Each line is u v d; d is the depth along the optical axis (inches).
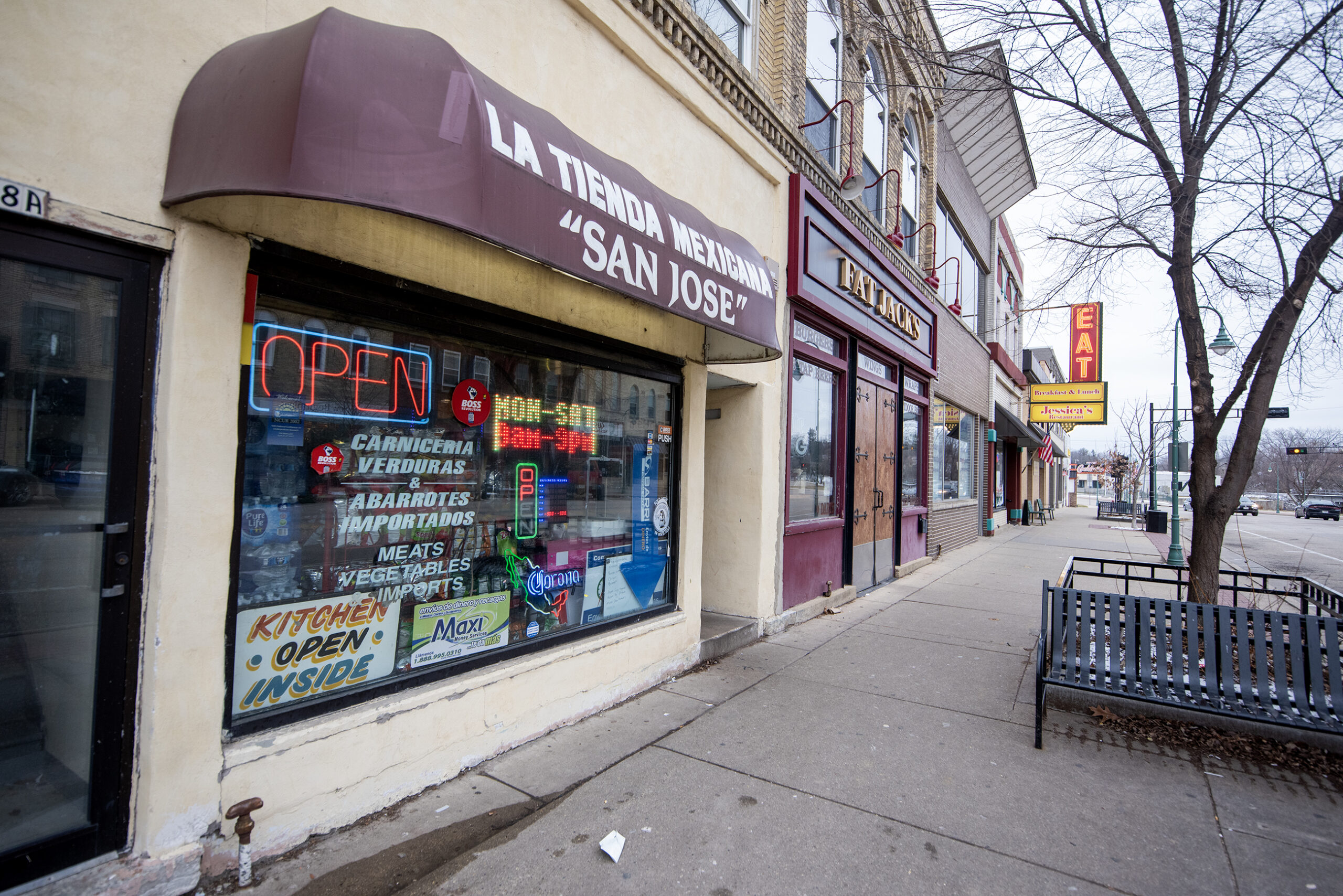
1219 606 166.2
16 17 80.0
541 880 104.9
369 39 94.0
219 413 98.4
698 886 105.3
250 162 85.2
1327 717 152.4
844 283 309.6
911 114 454.0
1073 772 149.5
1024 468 1146.7
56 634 86.6
